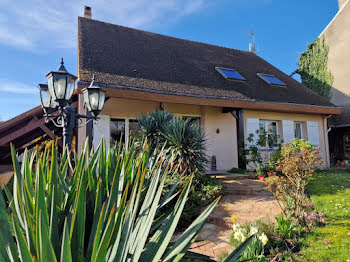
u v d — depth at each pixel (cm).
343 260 294
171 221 143
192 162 654
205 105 912
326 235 366
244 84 1065
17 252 123
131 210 145
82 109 775
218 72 1097
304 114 1194
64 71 411
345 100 1400
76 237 135
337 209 475
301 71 1688
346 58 1399
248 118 1043
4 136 671
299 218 414
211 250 356
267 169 862
